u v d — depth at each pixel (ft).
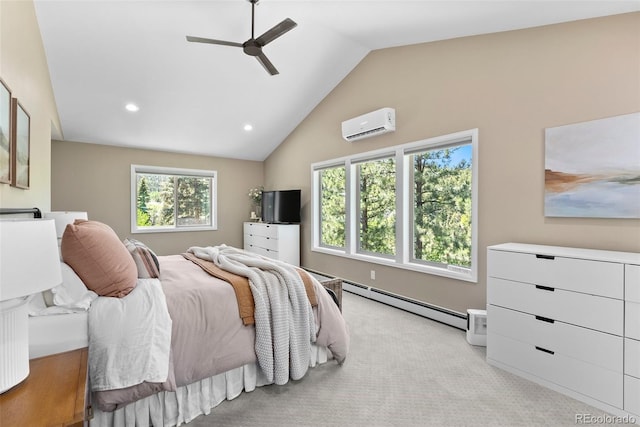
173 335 5.27
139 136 16.29
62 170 15.74
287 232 17.13
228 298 6.05
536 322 6.77
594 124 7.19
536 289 6.77
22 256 2.77
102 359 4.51
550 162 7.91
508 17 7.97
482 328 8.55
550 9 7.22
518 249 7.18
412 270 11.48
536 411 5.82
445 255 10.76
